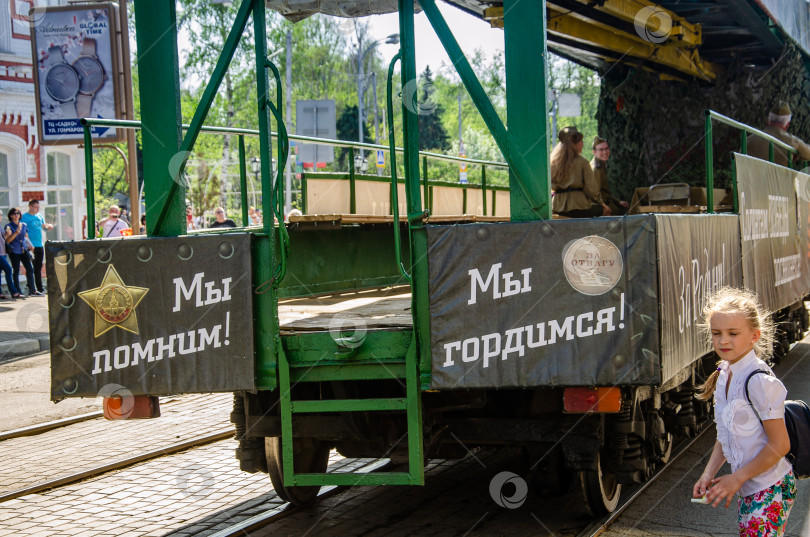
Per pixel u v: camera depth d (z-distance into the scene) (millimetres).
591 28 8664
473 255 4625
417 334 4727
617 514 5602
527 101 4645
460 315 4645
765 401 3414
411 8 4711
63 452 7750
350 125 40938
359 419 5121
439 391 4992
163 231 5102
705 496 3518
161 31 5066
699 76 10539
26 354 13750
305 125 14516
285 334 4922
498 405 5250
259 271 4898
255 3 4914
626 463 5281
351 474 4793
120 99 16297
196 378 4906
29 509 6129
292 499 5863
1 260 18891
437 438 5215
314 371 4871
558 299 4543
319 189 8289
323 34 39281
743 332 3500
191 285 4906
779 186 8805
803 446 3445
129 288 4973
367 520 5723
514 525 5539
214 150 30609
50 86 16125
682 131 10836
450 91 32250
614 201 10039
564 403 4609
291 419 4871
